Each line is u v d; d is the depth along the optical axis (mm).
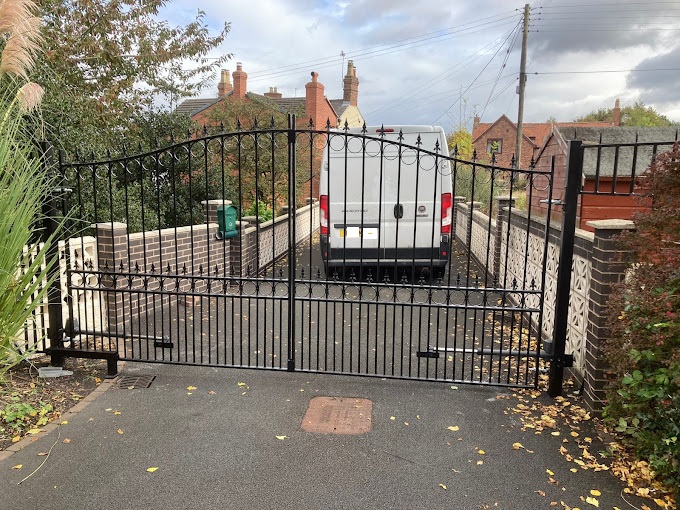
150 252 6469
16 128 3619
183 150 10484
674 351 2770
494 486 2928
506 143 40562
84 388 4207
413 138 8062
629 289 3236
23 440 3334
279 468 3072
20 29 3715
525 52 21969
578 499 2814
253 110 14703
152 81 10758
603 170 6312
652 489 2891
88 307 5473
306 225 15000
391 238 8281
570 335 4527
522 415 3818
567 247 3979
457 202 14906
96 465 3070
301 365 4484
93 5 9117
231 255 8805
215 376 4500
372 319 6613
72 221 5344
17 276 3477
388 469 3082
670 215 2947
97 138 7906
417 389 4281
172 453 3221
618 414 3271
